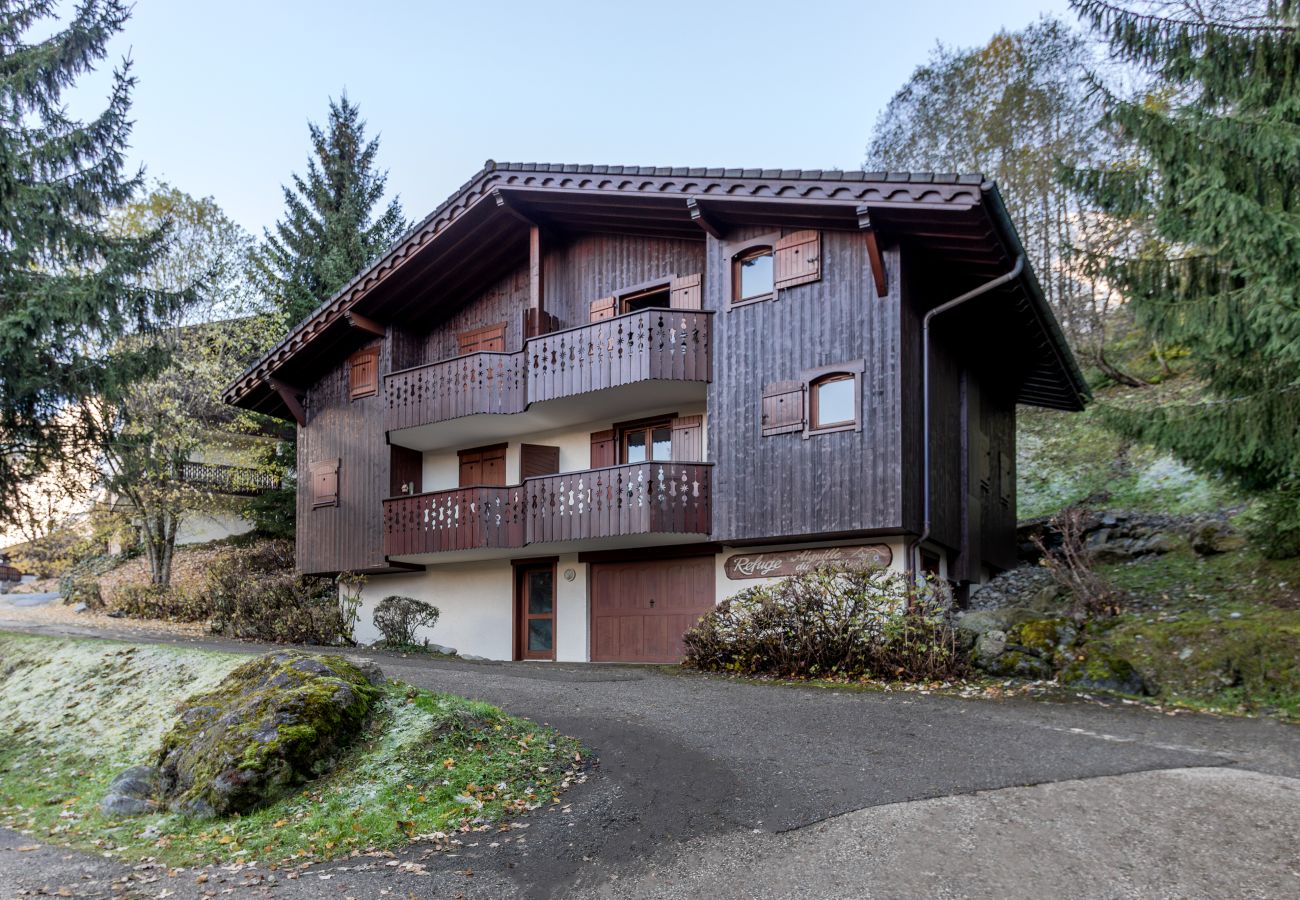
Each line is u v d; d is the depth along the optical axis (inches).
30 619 819.4
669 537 568.7
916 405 510.0
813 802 246.2
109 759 366.0
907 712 346.0
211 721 307.0
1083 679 388.8
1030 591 597.0
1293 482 418.6
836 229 517.0
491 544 618.5
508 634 676.7
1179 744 292.0
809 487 508.4
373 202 1180.5
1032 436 901.8
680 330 559.2
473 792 267.4
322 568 737.6
